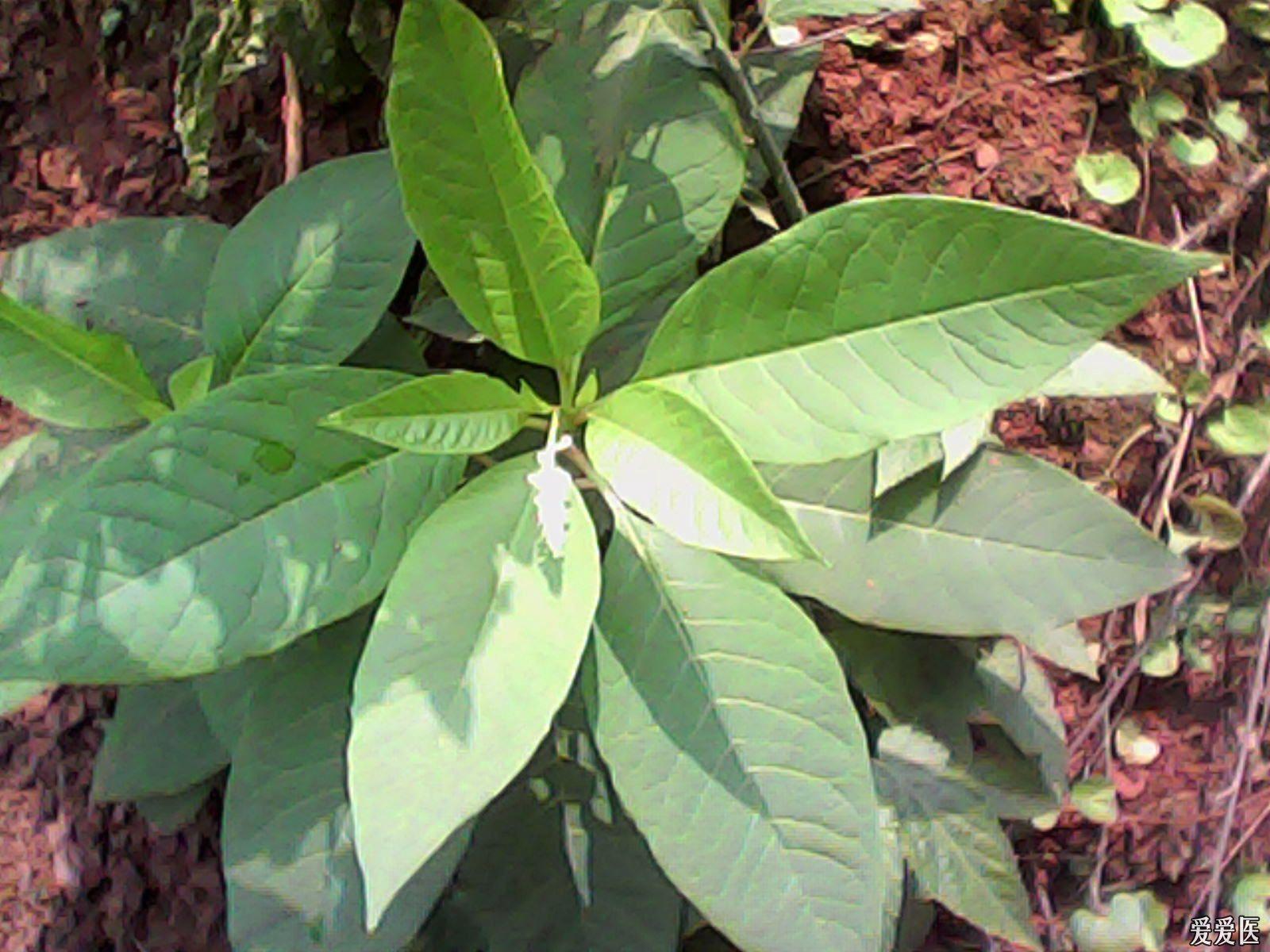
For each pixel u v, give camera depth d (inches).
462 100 11.2
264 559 12.9
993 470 14.5
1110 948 19.3
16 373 14.5
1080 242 11.2
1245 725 19.3
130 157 19.9
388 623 12.2
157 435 12.6
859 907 12.9
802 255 12.2
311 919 14.3
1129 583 14.1
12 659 11.9
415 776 11.5
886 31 18.2
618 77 14.8
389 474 13.6
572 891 16.0
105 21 19.8
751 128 15.8
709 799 13.1
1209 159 18.6
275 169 18.9
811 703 13.2
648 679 13.5
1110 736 19.7
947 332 12.1
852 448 12.8
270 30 17.0
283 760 14.5
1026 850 19.7
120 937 20.0
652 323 15.9
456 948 16.9
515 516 13.1
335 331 14.9
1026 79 18.5
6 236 20.2
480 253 12.5
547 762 16.0
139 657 12.3
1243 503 19.1
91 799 17.8
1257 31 18.7
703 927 17.5
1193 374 19.0
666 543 14.0
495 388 13.2
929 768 16.8
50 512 13.6
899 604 14.5
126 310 16.4
